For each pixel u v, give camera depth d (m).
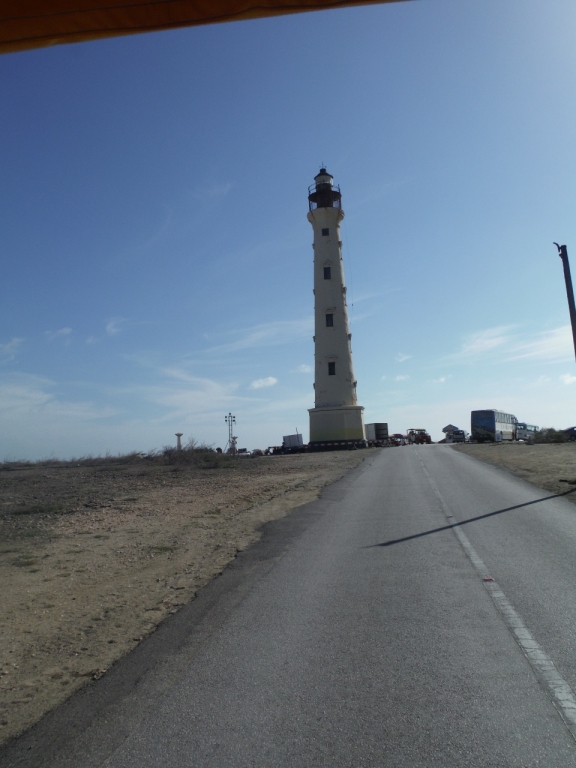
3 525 14.84
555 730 4.17
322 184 63.88
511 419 79.38
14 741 4.39
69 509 17.86
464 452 45.66
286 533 12.70
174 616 7.20
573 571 8.63
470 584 8.09
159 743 4.21
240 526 13.92
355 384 61.88
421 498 18.03
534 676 5.06
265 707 4.68
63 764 4.03
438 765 3.80
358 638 6.16
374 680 5.11
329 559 9.99
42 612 7.58
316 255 63.16
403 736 4.16
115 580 9.16
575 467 26.45
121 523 14.91
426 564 9.38
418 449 55.25
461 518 13.95
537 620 6.50
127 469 34.72
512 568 8.92
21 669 5.77
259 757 3.98
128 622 7.07
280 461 41.94
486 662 5.39
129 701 4.91
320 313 61.84
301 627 6.57
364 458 42.22
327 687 5.00
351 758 3.92
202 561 10.28
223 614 7.14
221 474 30.61
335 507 16.67
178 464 37.78
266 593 8.02
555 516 13.87
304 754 3.99
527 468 27.84
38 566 10.20
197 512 16.55
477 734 4.14
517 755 3.88
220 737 4.25
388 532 12.38
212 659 5.72
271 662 5.59
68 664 5.85
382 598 7.58
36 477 30.20
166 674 5.42
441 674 5.17
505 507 15.62
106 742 4.28
